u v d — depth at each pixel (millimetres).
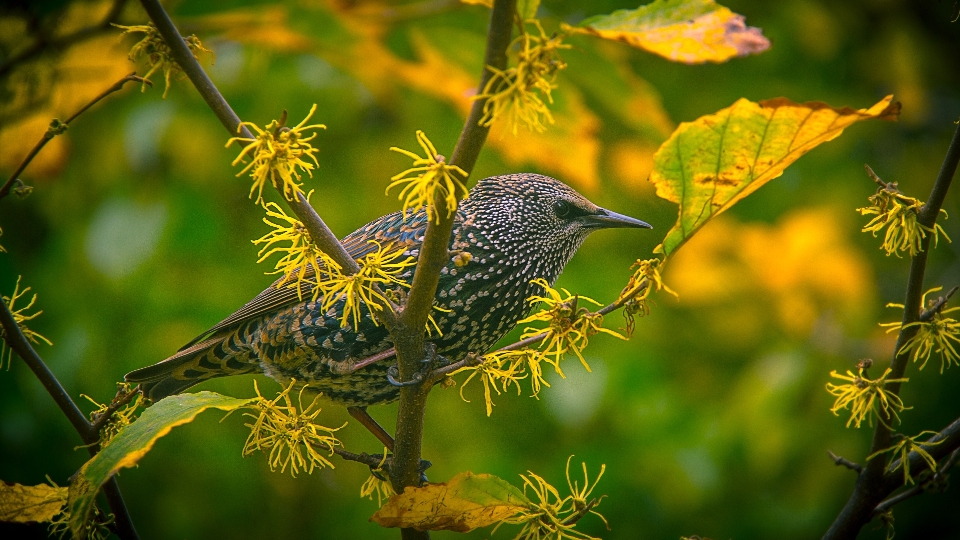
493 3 4309
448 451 10625
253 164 4766
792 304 10617
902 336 5328
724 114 4492
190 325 10156
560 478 10148
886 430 5598
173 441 10570
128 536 6027
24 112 8211
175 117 10656
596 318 5199
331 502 11141
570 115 8023
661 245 5086
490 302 7738
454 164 4531
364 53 8367
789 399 10211
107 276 9938
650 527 10219
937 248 12289
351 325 7332
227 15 8055
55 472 10438
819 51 11633
